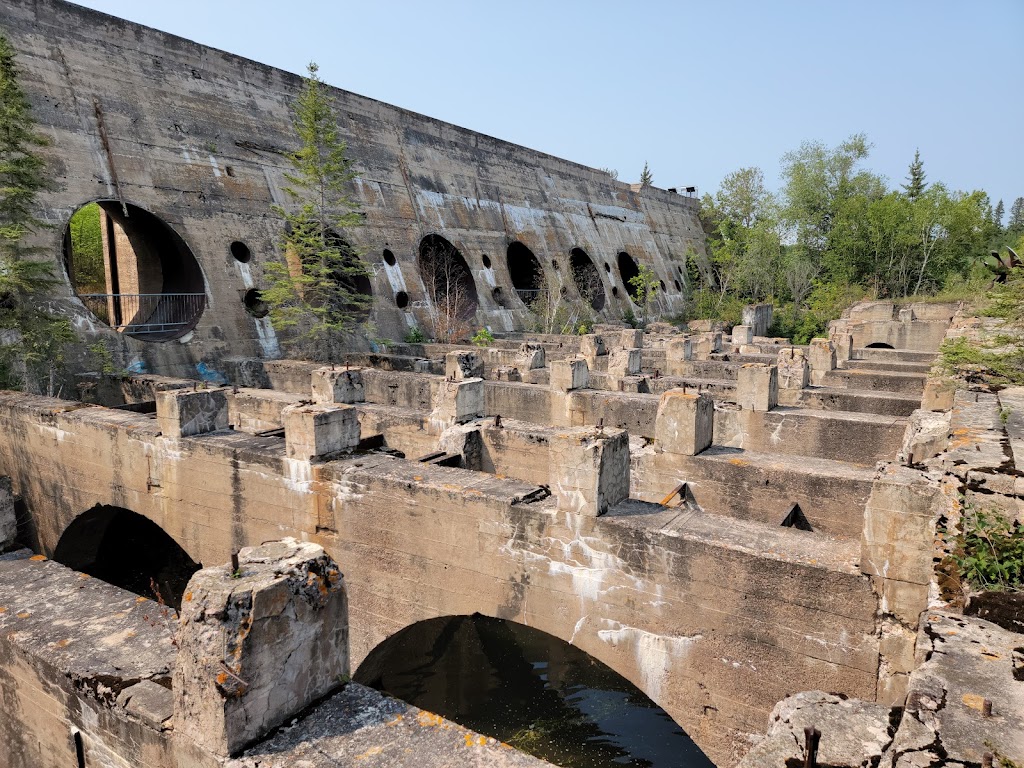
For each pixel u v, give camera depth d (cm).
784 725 554
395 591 1112
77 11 2494
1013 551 671
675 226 6512
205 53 2938
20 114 1814
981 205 5972
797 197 6238
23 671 728
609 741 1212
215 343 2475
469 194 4112
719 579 859
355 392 1639
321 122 2880
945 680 501
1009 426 1045
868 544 792
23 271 1748
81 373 2058
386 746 548
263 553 618
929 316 3831
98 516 1522
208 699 539
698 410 1212
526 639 1394
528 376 2225
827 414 1484
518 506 978
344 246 2969
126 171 2448
